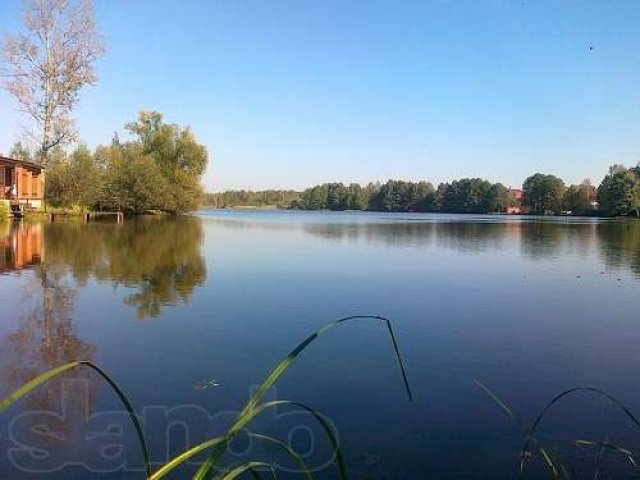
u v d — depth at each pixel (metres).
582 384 5.84
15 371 5.85
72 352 6.59
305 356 6.66
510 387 5.70
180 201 59.47
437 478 3.82
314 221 58.78
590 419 4.89
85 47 36.09
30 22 34.72
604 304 10.47
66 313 8.64
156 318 8.47
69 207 39.41
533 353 7.01
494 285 12.77
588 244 26.64
